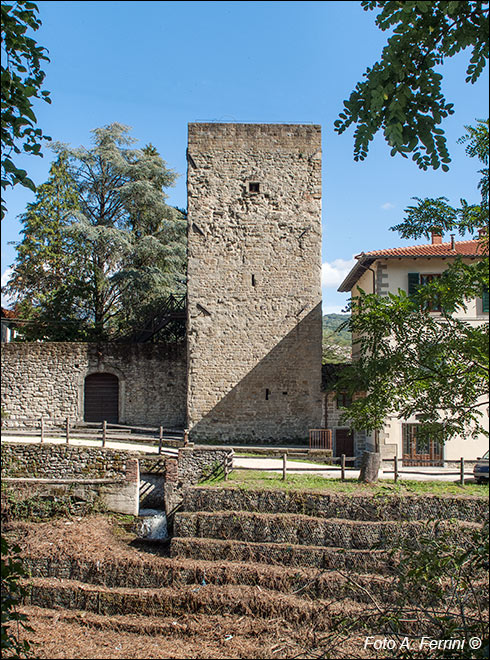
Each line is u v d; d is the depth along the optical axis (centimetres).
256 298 2114
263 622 1036
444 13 412
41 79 488
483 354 533
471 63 436
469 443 1862
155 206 3209
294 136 2150
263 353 2103
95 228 2928
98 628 1063
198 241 2116
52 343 2288
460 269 594
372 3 436
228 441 2077
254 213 2130
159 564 1209
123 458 1702
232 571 1175
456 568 518
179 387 2331
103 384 2336
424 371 594
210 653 948
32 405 2270
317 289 2122
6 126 468
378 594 1054
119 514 1617
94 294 3100
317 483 1468
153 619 1090
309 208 2139
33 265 2994
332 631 644
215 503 1393
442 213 614
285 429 2088
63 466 1712
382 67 439
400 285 1908
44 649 967
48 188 3052
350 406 652
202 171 2128
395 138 438
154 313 2466
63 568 1254
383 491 1383
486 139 538
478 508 1304
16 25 462
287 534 1289
